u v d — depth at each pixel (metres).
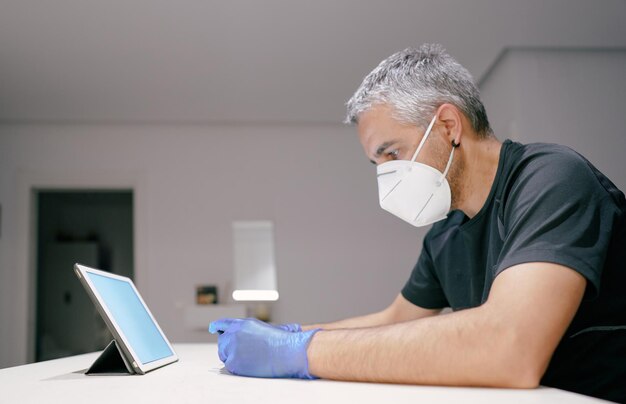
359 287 5.23
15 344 4.97
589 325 1.06
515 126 4.01
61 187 5.24
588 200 0.95
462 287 1.47
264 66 4.21
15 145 5.20
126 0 3.29
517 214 0.98
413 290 1.66
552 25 3.70
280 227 5.28
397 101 1.19
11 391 0.95
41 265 8.38
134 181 5.27
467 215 1.33
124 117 5.14
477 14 3.54
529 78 4.03
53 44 3.78
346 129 5.42
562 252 0.88
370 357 0.87
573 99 4.03
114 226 9.04
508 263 0.90
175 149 5.31
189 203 5.25
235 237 5.24
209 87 4.55
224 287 5.16
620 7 3.48
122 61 4.07
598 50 4.08
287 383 0.91
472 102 1.20
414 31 3.74
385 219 5.32
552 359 1.08
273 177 5.34
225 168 5.32
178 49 3.91
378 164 1.25
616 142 4.02
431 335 0.85
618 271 1.03
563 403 0.71
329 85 4.57
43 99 4.71
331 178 5.36
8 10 3.35
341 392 0.81
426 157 1.19
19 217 5.13
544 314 0.82
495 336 0.81
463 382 0.82
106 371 1.12
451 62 1.23
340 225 5.30
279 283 5.20
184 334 5.04
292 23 3.60
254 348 1.00
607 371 1.05
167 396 0.84
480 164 1.21
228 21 3.55
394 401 0.74
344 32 3.73
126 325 1.17
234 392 0.84
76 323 8.25
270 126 5.40
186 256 5.18
